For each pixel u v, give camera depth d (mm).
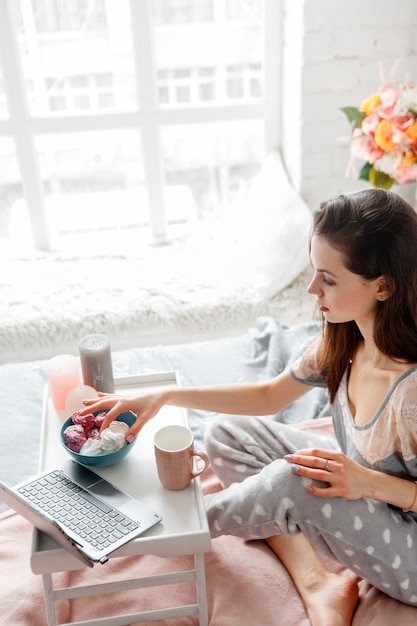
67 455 1418
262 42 2756
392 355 1238
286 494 1247
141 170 2896
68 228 2951
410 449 1235
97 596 1397
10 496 1141
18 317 2475
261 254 2574
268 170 2785
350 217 1179
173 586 1416
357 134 2312
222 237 2846
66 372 1517
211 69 2785
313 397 1908
